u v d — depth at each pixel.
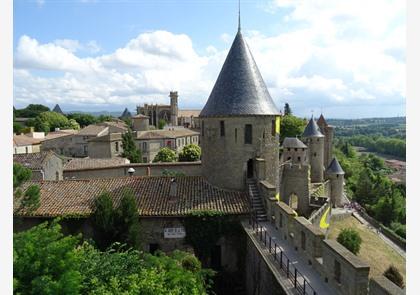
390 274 33.22
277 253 19.41
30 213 25.27
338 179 68.56
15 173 23.12
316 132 70.06
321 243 16.91
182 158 72.69
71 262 13.52
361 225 59.84
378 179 97.81
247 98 27.94
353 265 12.75
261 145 28.03
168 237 25.55
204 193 27.91
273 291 16.92
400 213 72.88
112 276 14.74
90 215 25.25
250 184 27.89
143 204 26.52
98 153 72.31
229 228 25.48
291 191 47.16
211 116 28.39
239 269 25.27
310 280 15.81
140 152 78.88
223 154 28.33
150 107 162.75
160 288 13.69
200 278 19.62
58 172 43.09
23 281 12.36
